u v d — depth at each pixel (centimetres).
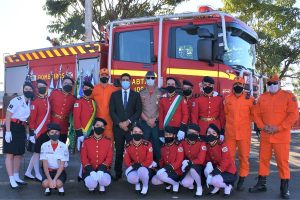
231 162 629
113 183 714
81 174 681
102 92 719
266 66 1952
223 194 636
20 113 670
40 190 664
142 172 630
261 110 642
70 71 916
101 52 870
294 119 621
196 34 759
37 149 711
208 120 675
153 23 798
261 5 1927
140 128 645
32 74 995
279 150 626
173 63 773
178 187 652
